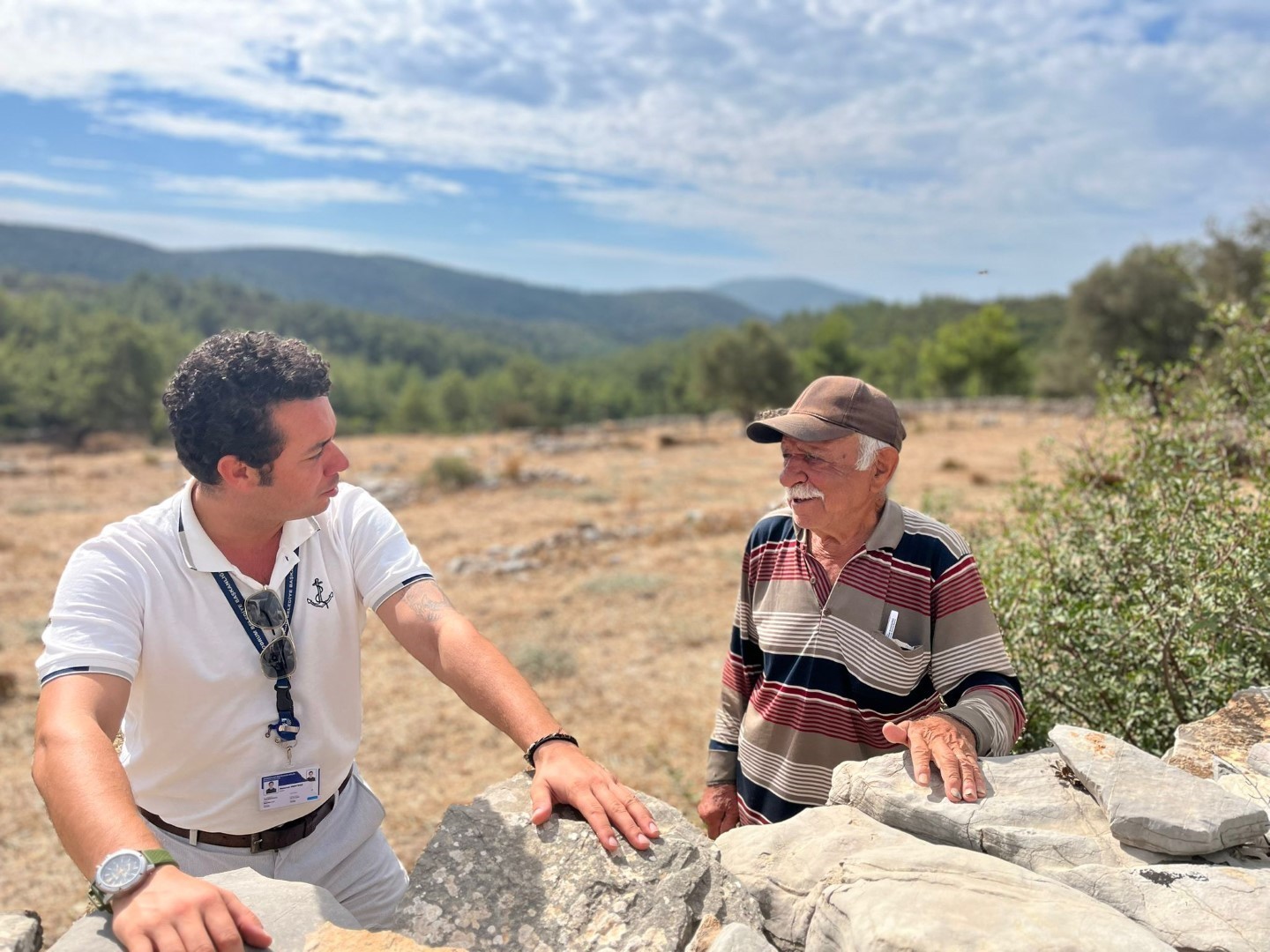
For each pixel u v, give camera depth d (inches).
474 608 420.5
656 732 268.8
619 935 47.5
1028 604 112.4
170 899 41.7
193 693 61.0
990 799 60.2
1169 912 48.8
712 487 809.5
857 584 76.9
